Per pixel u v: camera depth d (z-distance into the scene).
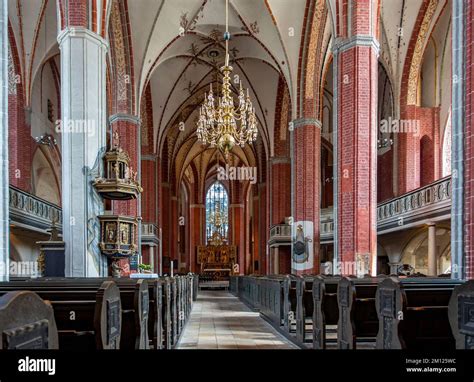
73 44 11.91
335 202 13.11
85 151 11.66
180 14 21.17
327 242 25.62
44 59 19.70
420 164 21.19
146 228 25.98
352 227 12.49
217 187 47.34
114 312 3.55
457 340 3.26
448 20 19.56
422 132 20.44
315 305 7.28
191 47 24.52
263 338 9.60
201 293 30.17
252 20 21.39
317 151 20.69
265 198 34.12
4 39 8.56
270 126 28.55
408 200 17.92
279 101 27.89
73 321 3.85
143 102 26.67
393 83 20.39
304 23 19.84
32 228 16.84
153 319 5.93
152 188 27.34
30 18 18.34
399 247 20.89
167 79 26.55
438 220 15.77
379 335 4.85
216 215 41.56
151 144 27.55
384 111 23.94
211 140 17.03
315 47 20.06
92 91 12.00
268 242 28.95
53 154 24.64
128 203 19.45
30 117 19.34
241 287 23.03
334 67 13.40
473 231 7.11
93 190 11.77
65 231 11.48
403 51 19.84
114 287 3.55
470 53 7.24
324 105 29.02
